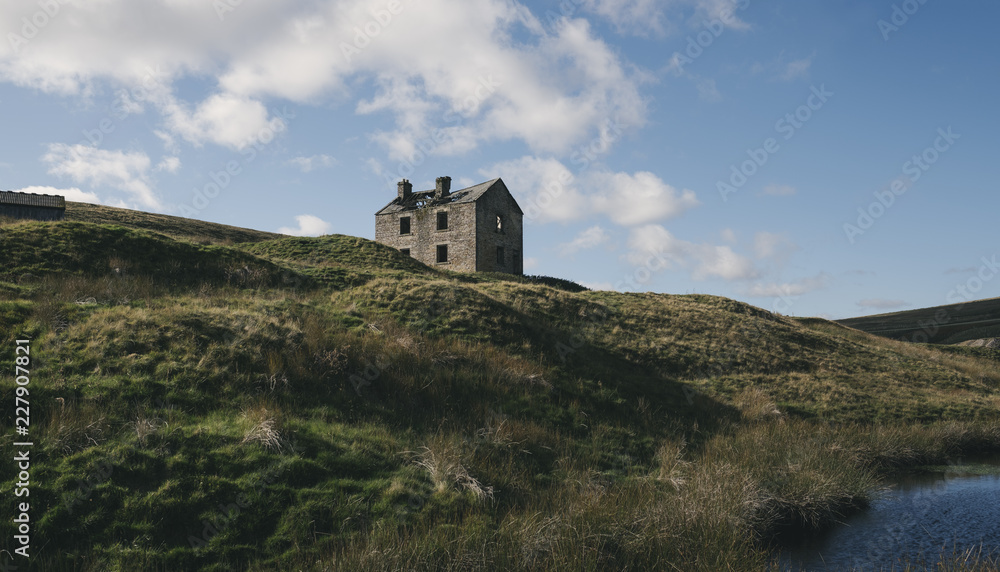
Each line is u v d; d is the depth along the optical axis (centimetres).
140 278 2005
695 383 2294
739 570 855
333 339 1616
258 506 892
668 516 993
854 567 980
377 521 916
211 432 1036
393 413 1341
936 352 4434
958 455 1892
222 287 2184
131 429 1002
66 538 759
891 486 1484
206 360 1301
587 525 925
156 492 865
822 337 3647
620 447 1481
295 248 3775
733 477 1220
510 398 1596
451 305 2344
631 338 2750
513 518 933
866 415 2209
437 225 5038
